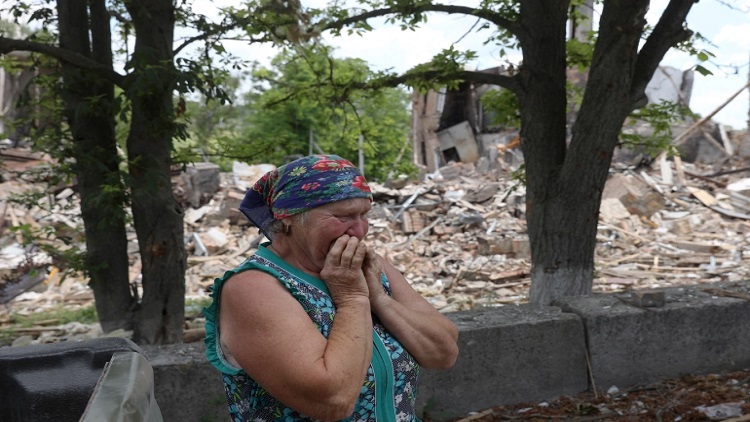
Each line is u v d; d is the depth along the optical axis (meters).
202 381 3.87
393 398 1.83
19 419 1.72
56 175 6.27
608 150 5.76
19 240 14.60
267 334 1.64
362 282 1.77
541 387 4.46
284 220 1.79
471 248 16.17
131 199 5.98
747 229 16.30
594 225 5.99
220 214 17.94
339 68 7.61
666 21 5.50
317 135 29.23
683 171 19.44
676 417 4.15
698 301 4.81
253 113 28.53
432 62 6.61
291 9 5.71
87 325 9.45
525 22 5.98
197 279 14.82
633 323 4.58
